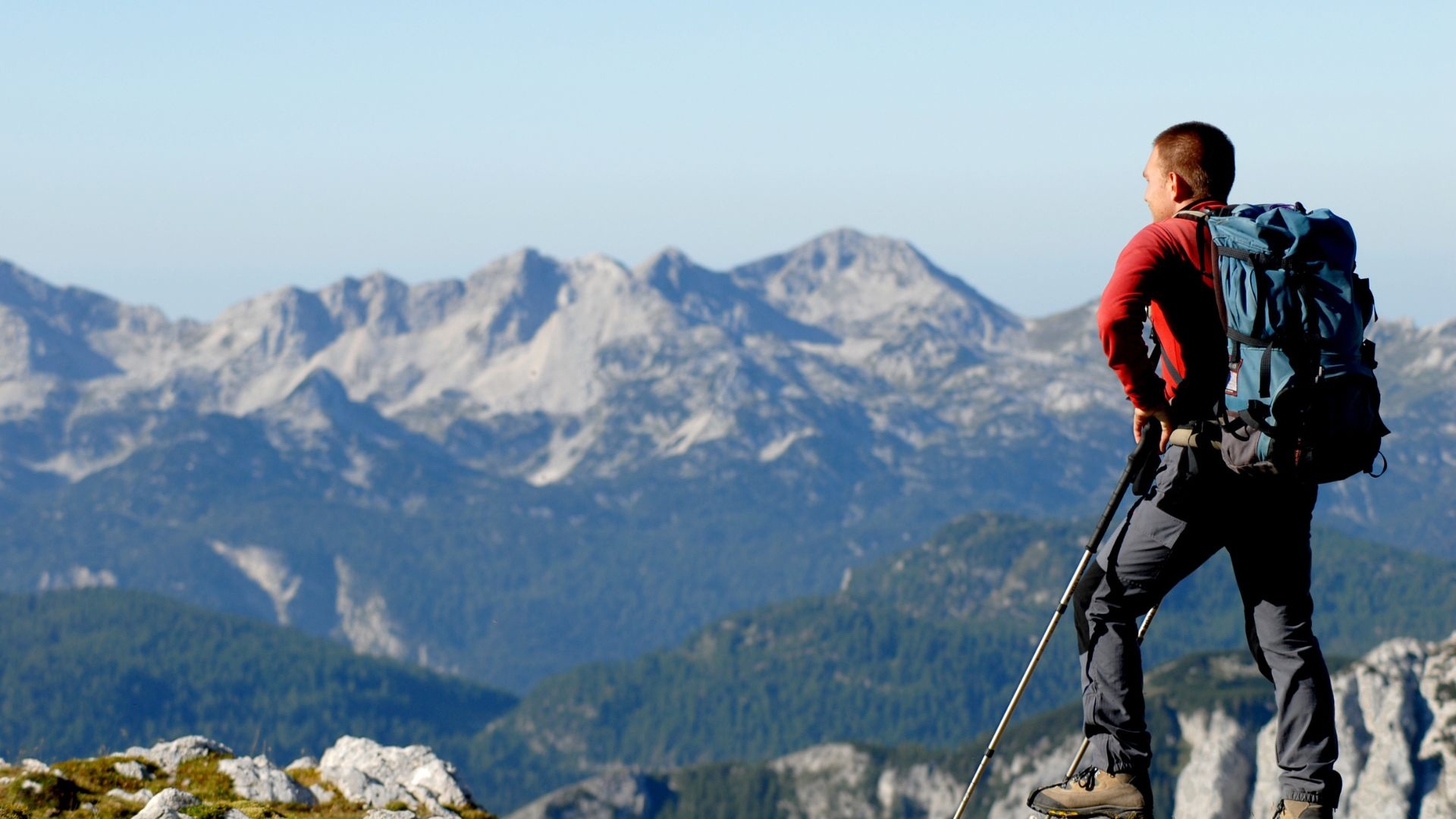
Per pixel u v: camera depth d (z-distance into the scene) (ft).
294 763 66.08
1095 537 33.40
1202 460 31.04
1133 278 30.76
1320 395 29.07
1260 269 29.66
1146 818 32.65
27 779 54.49
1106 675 33.24
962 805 34.96
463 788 63.05
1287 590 32.60
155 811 49.83
